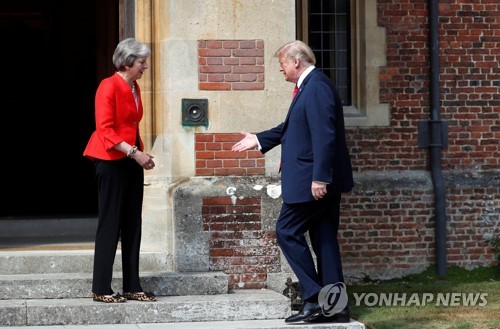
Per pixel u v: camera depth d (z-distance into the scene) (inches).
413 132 557.6
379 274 551.5
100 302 365.7
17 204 649.0
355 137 552.7
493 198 561.9
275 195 415.8
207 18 419.5
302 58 358.0
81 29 661.9
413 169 558.6
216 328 351.6
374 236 551.2
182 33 418.0
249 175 419.5
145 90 432.1
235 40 421.1
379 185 551.2
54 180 657.0
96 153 365.4
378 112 554.9
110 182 364.5
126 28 445.4
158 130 431.2
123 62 369.7
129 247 372.8
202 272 407.8
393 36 557.0
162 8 423.2
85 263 403.9
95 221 528.7
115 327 355.3
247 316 372.5
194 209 412.2
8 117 657.6
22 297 377.4
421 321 402.9
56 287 379.6
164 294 388.8
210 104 419.5
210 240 412.8
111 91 366.0
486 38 565.3
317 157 344.2
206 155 418.0
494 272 558.6
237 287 412.8
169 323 363.9
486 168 563.8
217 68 419.8
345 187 357.1
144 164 361.4
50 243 458.3
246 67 421.1
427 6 560.1
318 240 359.6
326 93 349.4
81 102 662.5
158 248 422.6
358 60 557.9
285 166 355.9
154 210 424.8
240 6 421.1
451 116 561.9
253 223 415.5
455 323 397.7
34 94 660.7
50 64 661.3
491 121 565.0
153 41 430.3
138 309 363.6
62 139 660.7
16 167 654.5
